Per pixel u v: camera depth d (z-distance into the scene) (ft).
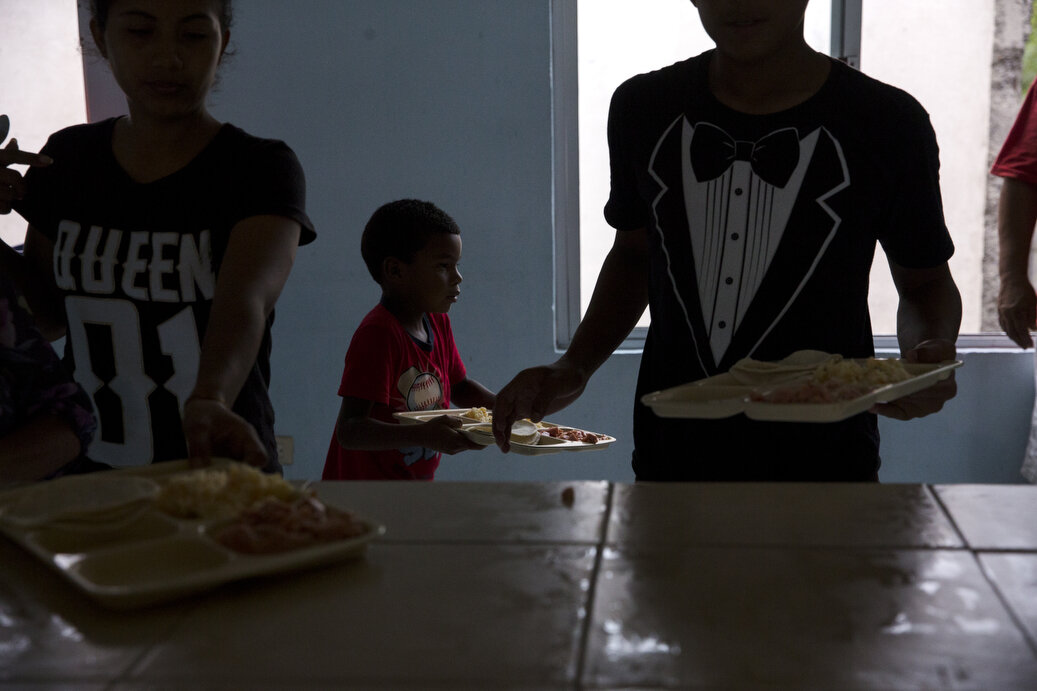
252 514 2.46
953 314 4.15
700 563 2.39
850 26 8.67
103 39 3.89
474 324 9.32
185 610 2.16
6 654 1.96
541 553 2.48
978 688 1.80
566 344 9.46
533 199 9.11
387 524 2.71
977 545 2.48
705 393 3.28
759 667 1.87
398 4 8.96
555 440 5.70
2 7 9.15
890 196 4.00
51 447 3.18
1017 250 7.78
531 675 1.86
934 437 9.07
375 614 2.13
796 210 3.97
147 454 4.17
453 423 5.74
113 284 4.06
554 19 8.98
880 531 2.59
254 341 3.49
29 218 4.32
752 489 2.99
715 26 3.74
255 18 9.08
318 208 9.30
